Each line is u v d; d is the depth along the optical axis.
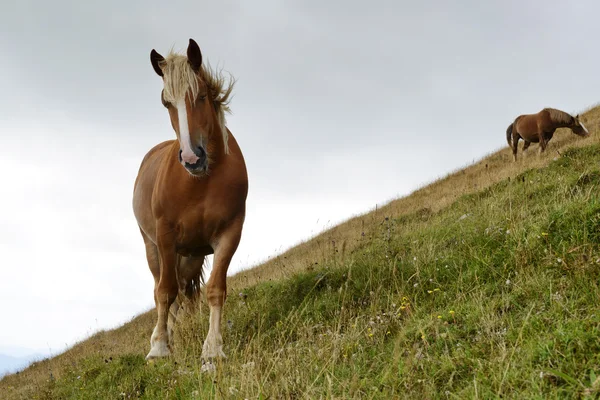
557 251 4.48
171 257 5.48
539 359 2.83
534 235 4.85
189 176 5.16
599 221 4.57
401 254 6.66
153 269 6.65
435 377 3.14
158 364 5.18
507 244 5.06
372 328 4.36
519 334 3.05
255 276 12.70
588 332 2.87
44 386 7.91
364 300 5.50
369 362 3.71
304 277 6.93
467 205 9.81
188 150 4.68
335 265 6.97
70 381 6.71
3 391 13.24
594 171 7.01
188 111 4.80
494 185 10.77
